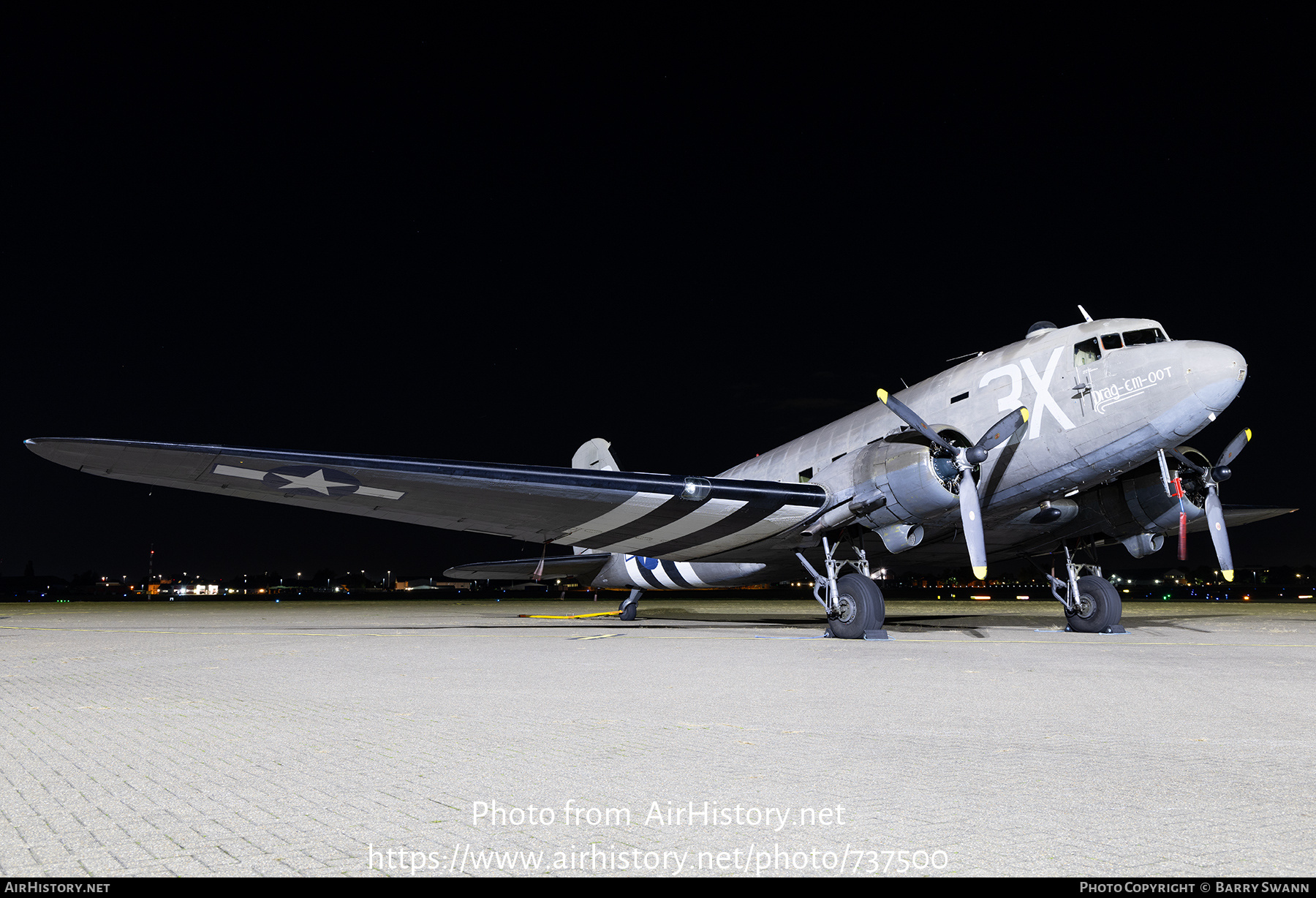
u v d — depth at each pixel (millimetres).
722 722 5414
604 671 8352
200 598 81312
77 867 2803
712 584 18375
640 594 21031
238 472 10680
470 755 4465
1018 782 3822
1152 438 10562
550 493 11695
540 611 31422
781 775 3982
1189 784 3758
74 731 5211
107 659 10008
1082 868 2727
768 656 9859
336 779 3969
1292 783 3768
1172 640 12273
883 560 14359
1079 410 10914
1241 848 2896
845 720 5445
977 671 8125
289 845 3031
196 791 3764
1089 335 11086
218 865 2820
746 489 11938
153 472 10625
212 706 6156
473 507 12344
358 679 7824
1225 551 12430
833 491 12328
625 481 11633
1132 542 13656
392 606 40250
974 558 10969
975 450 10945
